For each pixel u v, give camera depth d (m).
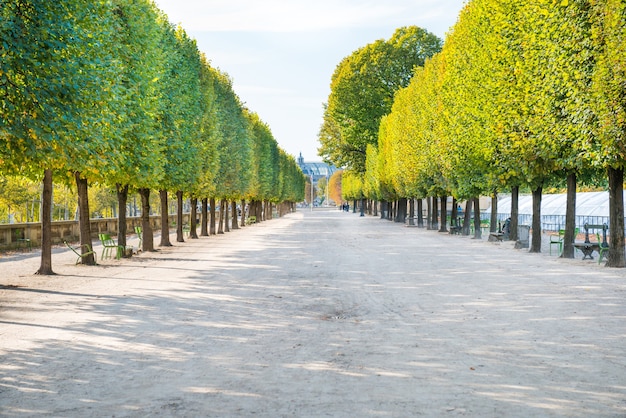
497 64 26.75
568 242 25.53
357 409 6.63
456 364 8.62
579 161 20.95
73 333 11.00
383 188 74.75
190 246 36.22
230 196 56.09
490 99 28.02
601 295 15.25
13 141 14.03
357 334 10.84
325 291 16.52
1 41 12.76
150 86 25.41
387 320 12.20
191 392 7.35
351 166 85.88
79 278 19.94
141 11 25.61
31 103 13.68
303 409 6.64
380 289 16.80
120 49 23.30
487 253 28.80
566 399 6.97
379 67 72.38
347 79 73.25
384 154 69.31
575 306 13.62
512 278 18.98
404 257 26.84
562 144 21.42
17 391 7.45
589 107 19.02
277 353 9.39
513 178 29.30
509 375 8.02
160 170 26.81
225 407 6.75
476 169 34.19
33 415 6.54
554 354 9.20
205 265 24.20
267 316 12.77
